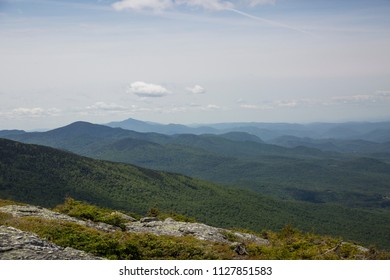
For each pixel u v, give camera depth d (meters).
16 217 32.88
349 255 36.44
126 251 26.48
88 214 43.69
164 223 51.16
